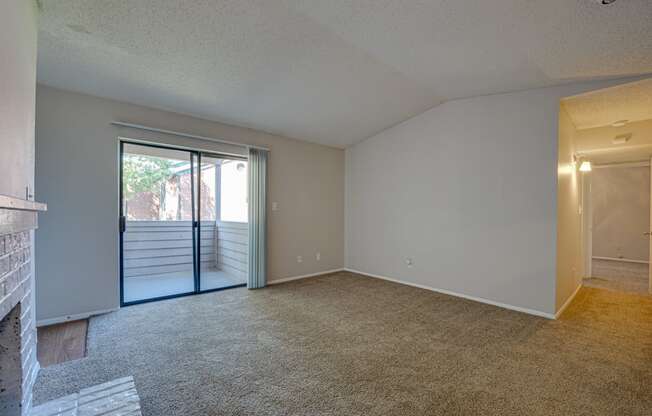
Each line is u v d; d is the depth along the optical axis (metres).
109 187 3.39
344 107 4.18
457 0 2.13
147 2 2.14
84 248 3.23
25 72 1.75
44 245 3.02
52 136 3.06
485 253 3.88
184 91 3.37
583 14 2.06
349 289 4.46
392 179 5.05
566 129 3.71
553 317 3.31
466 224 4.08
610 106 3.54
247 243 4.68
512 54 2.76
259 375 2.14
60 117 3.11
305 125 4.64
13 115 1.47
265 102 3.81
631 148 4.25
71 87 3.12
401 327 3.03
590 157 5.04
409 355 2.45
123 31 2.40
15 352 1.62
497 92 3.75
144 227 4.27
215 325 3.05
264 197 4.61
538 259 3.45
